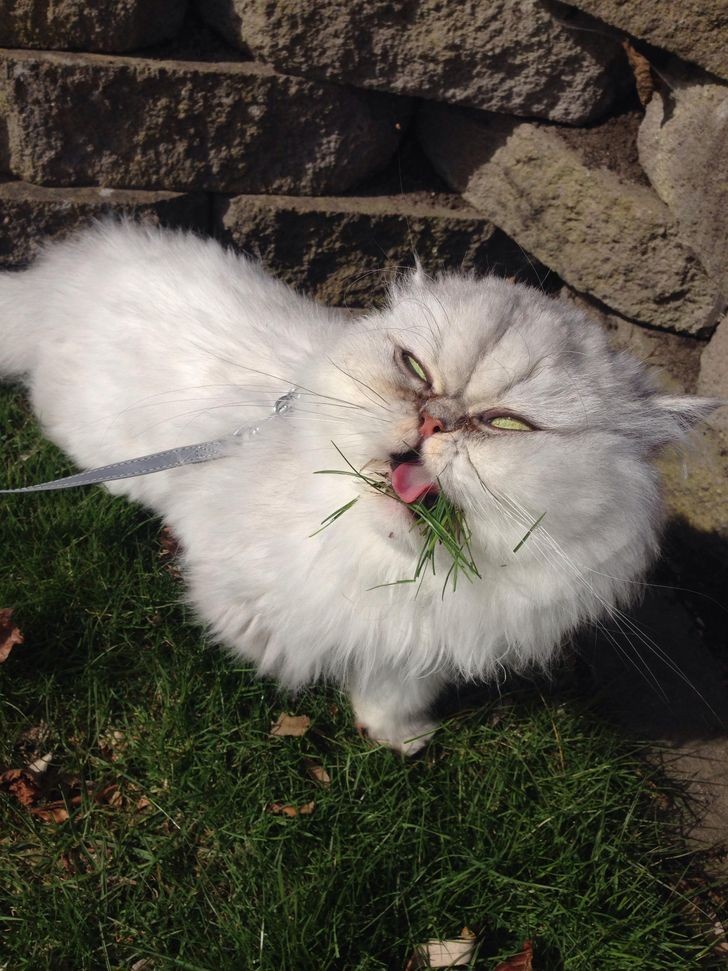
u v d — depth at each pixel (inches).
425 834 16.5
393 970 15.0
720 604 22.4
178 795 16.3
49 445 21.7
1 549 19.1
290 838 16.1
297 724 17.9
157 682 17.8
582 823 16.8
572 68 22.7
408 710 17.8
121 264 20.4
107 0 21.6
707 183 20.8
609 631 21.5
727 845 18.0
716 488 21.8
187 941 14.6
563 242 24.0
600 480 14.1
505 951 15.4
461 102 23.6
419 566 13.9
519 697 19.5
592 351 15.3
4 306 22.0
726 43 19.4
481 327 14.4
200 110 23.0
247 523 16.0
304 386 15.6
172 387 18.1
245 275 20.6
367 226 25.0
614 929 15.6
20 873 15.3
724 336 21.9
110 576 19.3
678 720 20.0
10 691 17.2
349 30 22.3
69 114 22.6
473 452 13.8
